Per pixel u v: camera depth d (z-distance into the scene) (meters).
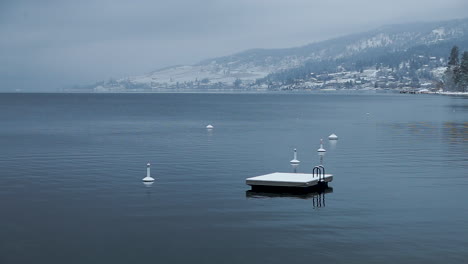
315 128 68.12
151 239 19.12
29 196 25.77
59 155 40.78
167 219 21.61
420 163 35.78
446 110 114.75
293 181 26.64
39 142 50.84
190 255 17.53
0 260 17.19
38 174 31.95
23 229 20.34
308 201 24.52
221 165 35.50
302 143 49.41
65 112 118.62
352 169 33.50
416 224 20.66
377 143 48.66
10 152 42.66
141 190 27.17
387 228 20.12
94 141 51.81
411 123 75.50
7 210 23.08
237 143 49.56
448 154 40.31
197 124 77.50
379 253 17.45
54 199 25.11
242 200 24.81
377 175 31.16
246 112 117.31
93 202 24.52
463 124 72.62
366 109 126.62
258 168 34.22
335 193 26.19
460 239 18.83
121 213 22.56
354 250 17.75
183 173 32.28
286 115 102.56
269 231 19.89
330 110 124.88
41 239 19.17
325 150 43.44
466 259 16.89
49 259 17.28
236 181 29.59
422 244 18.31
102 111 123.75
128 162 36.91
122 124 78.00
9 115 104.44
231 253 17.66
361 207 23.33
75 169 33.84
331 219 21.44
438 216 21.83
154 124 77.88
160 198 25.30
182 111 123.62
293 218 21.62
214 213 22.52
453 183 28.53
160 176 31.22
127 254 17.69
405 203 23.98
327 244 18.38
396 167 34.12
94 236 19.50
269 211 22.77
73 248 18.25
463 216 21.78
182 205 23.92
